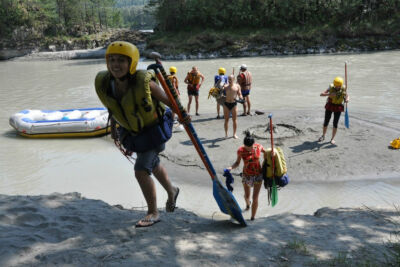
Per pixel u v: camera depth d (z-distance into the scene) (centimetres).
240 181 734
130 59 251
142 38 6594
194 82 1296
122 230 310
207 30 5234
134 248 276
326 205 619
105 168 866
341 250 284
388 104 1404
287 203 632
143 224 317
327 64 3008
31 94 2088
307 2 4938
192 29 5503
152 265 251
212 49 4738
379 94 1616
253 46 4741
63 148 1051
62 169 869
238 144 944
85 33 7175
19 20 6525
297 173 755
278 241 304
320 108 1384
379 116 1198
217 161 834
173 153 897
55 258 256
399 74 2208
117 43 250
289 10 5025
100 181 781
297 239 309
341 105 894
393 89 1720
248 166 545
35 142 1125
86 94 2012
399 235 318
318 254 277
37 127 1161
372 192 662
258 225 352
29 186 764
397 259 252
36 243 280
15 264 248
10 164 918
